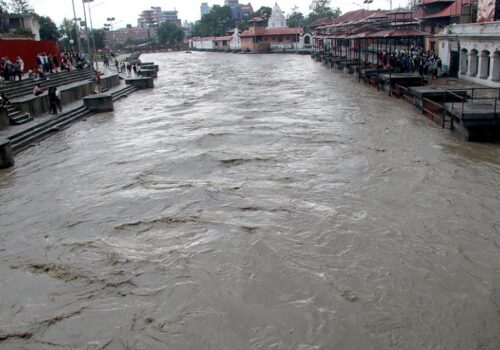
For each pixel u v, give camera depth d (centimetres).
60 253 1063
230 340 742
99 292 896
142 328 783
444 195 1263
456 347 700
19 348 754
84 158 1881
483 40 2917
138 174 1599
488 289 837
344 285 866
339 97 3222
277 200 1287
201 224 1157
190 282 906
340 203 1244
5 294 909
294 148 1831
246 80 5000
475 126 1755
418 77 3066
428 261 936
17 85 3023
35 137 2236
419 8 5662
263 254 990
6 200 1439
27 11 8525
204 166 1645
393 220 1124
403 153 1673
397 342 716
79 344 755
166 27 19325
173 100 3606
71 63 5334
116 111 3177
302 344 723
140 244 1079
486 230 1055
